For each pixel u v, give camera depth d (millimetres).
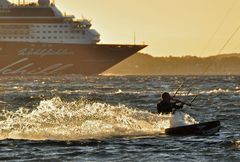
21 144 62438
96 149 59562
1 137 66812
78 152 57969
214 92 197875
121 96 171375
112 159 54594
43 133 69000
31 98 157625
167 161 53531
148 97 163750
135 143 63344
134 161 53625
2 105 128875
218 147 60500
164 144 62719
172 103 72750
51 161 53656
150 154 56906
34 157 55500
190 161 53406
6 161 53656
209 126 69625
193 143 63312
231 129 76062
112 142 63969
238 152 57250
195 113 105062
